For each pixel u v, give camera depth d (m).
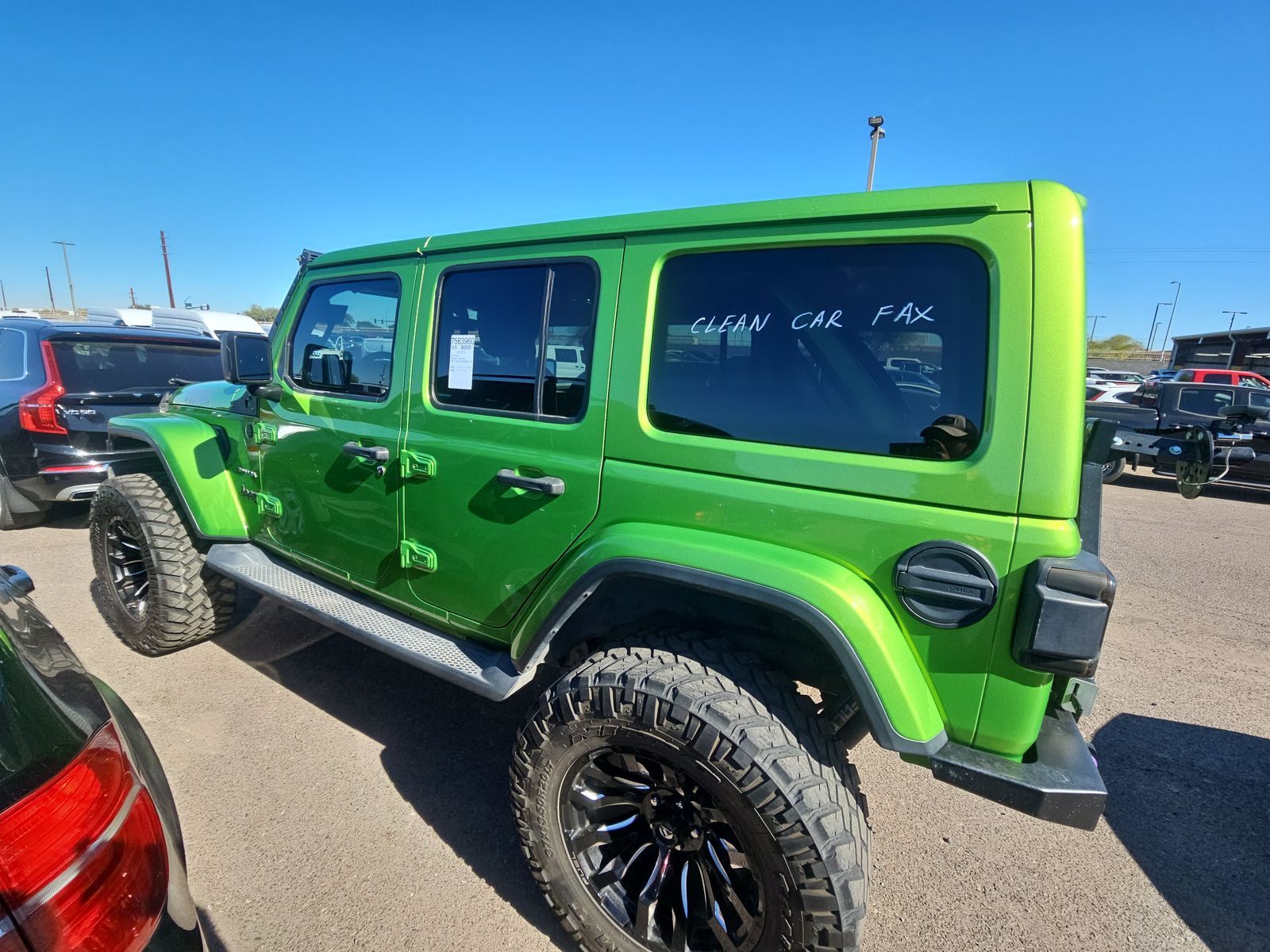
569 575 1.90
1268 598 5.06
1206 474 3.07
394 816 2.45
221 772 2.66
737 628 1.89
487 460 2.18
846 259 1.63
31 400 5.16
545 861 1.86
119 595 3.60
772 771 1.50
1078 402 1.40
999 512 1.44
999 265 1.44
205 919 1.98
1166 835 2.51
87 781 1.13
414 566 2.45
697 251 1.83
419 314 2.42
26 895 0.98
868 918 2.10
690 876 1.76
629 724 1.65
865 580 1.58
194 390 3.91
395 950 1.92
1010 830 2.53
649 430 1.87
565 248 2.06
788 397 1.70
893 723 1.50
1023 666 1.41
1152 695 3.57
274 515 3.13
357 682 3.38
